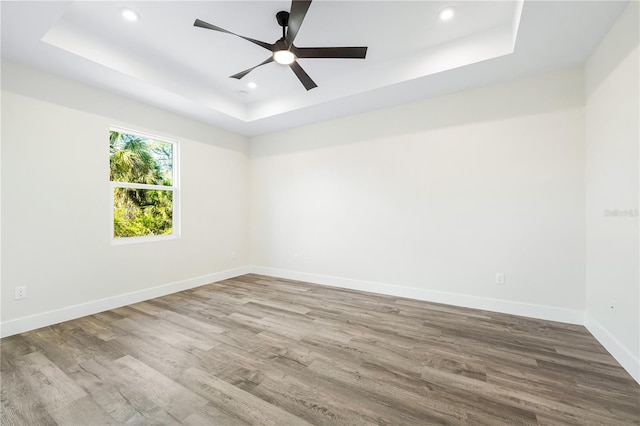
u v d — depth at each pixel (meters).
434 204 3.33
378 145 3.71
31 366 1.94
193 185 4.05
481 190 3.05
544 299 2.77
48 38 2.23
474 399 1.60
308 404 1.56
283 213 4.63
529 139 2.81
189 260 4.00
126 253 3.28
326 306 3.20
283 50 2.28
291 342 2.31
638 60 1.73
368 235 3.81
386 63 3.00
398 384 1.74
